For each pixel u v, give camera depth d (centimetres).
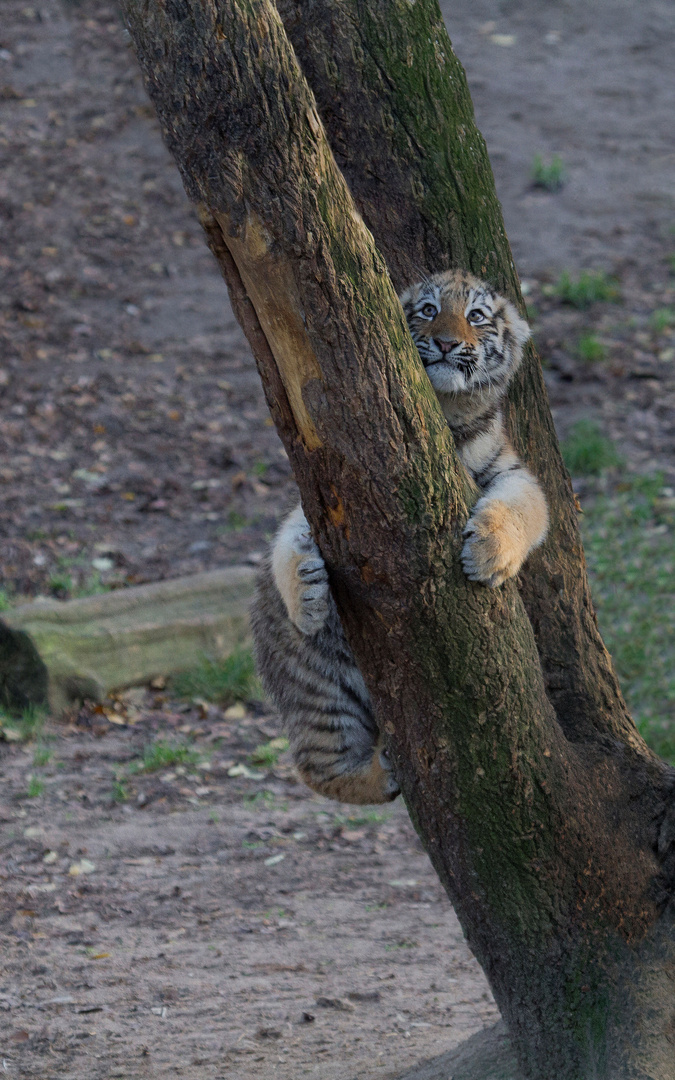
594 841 610
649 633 1564
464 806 571
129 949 982
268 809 1280
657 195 2952
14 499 1953
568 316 2497
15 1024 844
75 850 1169
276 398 502
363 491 500
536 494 691
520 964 614
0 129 2984
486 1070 673
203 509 1969
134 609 1563
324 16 664
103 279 2608
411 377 496
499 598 541
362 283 477
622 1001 614
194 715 1490
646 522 1850
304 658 814
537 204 2897
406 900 1084
